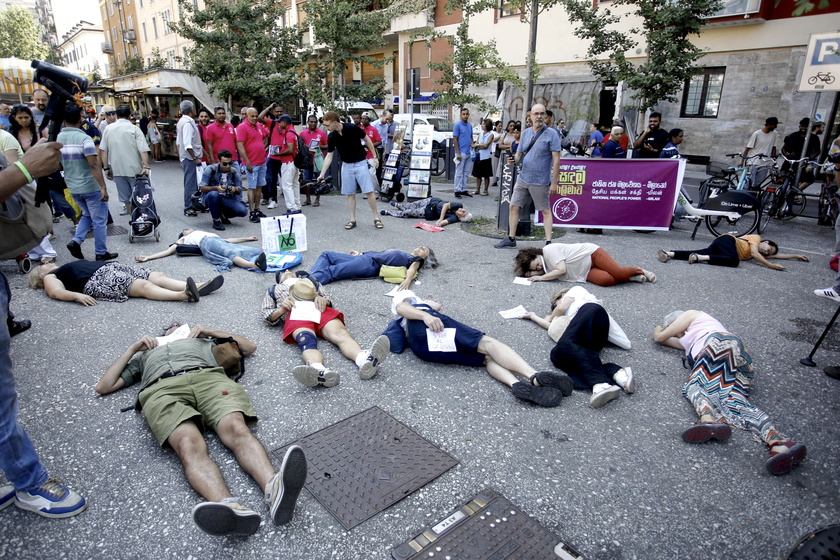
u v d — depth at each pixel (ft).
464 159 39.88
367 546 7.71
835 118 48.01
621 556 7.64
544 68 63.82
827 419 11.23
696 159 56.34
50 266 17.97
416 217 31.86
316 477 9.14
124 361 11.85
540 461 9.71
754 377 12.92
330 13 45.93
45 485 8.37
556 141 22.85
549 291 18.88
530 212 27.63
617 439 10.44
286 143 30.86
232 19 57.62
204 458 8.81
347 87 50.31
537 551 7.66
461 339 12.92
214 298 17.76
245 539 7.85
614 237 27.68
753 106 51.52
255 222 30.22
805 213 35.53
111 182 46.88
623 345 14.25
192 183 31.35
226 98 60.39
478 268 21.67
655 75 39.65
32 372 12.73
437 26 74.54
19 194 7.82
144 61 152.35
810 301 18.13
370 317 16.39
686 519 8.38
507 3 29.91
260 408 11.27
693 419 11.17
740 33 50.72
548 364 13.44
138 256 22.29
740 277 20.77
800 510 8.60
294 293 14.51
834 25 45.96
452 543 7.76
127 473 9.28
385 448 9.97
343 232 27.99
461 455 9.85
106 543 7.77
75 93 11.33
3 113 31.07
